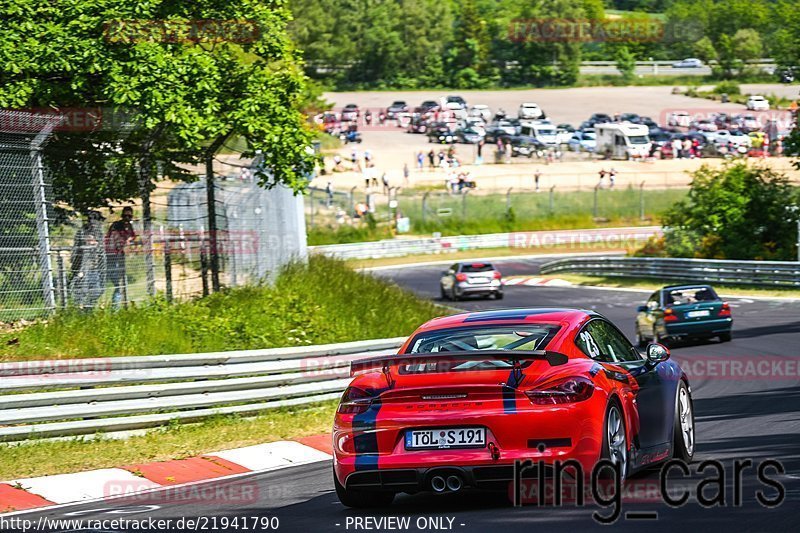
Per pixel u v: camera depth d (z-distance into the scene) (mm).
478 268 117062
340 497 23047
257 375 41656
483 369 21578
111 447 34688
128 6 52719
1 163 46125
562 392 20797
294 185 57656
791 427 33000
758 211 126250
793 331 71562
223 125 54156
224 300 54594
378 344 46500
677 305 69688
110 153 52656
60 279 48406
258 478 30328
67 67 50688
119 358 36688
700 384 49625
